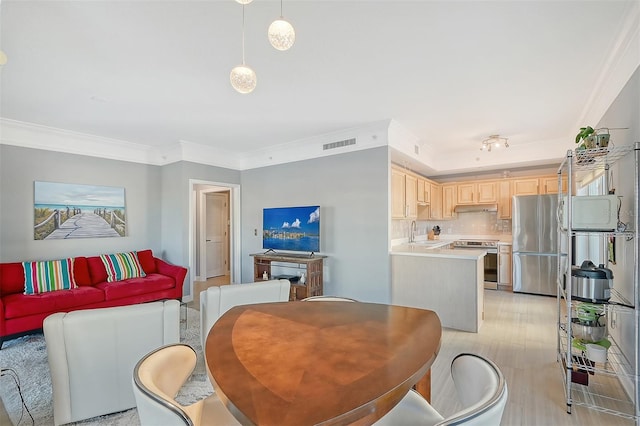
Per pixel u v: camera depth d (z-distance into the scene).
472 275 3.61
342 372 1.07
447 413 2.10
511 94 3.11
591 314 2.38
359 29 2.06
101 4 1.78
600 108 3.12
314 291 4.40
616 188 2.63
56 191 4.26
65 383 1.87
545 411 2.13
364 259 4.26
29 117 3.70
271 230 5.15
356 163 4.33
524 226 5.43
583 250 3.77
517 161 5.16
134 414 2.07
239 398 0.91
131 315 2.01
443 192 6.54
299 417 0.83
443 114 3.70
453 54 2.38
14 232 3.93
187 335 3.52
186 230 5.07
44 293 3.64
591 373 2.51
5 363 2.84
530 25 2.03
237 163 5.81
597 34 2.12
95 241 4.63
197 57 2.39
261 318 1.68
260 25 2.00
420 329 1.50
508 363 2.82
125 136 4.55
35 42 2.16
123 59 2.41
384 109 3.53
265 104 3.37
